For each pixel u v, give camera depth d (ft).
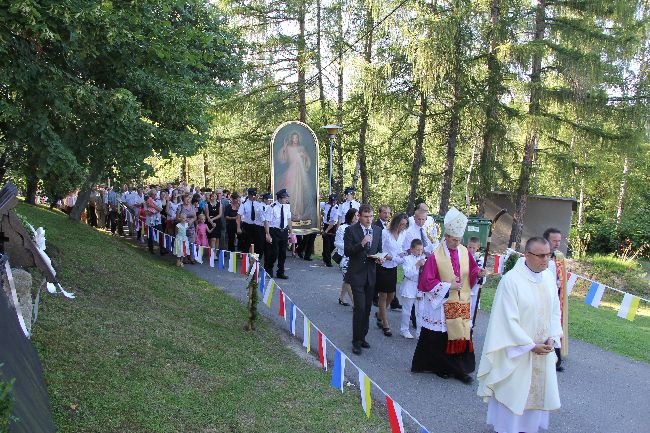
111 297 25.95
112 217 61.67
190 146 30.30
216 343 22.70
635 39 55.72
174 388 17.28
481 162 61.72
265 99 76.38
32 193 58.44
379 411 19.03
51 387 14.96
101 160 26.94
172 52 23.77
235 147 82.02
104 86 26.48
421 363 22.93
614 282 48.73
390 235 27.91
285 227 41.14
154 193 49.29
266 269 41.19
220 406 16.88
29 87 21.33
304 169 51.52
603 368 25.48
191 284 34.83
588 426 19.16
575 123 59.88
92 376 16.40
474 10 58.70
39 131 21.53
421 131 66.85
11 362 10.64
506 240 72.54
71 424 13.55
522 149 64.34
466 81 60.03
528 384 16.40
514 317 16.42
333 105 78.64
